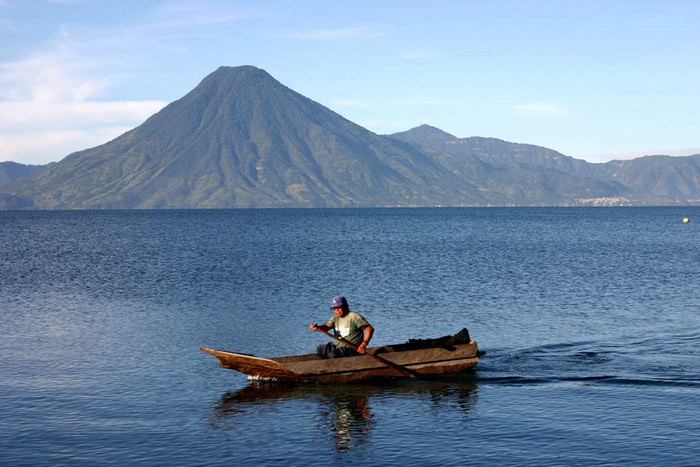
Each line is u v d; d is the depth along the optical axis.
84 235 104.38
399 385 16.55
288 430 13.02
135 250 67.31
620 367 18.02
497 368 18.06
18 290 34.81
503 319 25.55
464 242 81.06
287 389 16.12
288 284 36.91
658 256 57.25
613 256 57.38
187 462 11.34
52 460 11.43
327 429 13.06
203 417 13.84
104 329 23.61
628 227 131.75
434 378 17.20
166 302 30.23
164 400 15.07
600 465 11.02
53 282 38.47
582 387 16.11
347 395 15.62
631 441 12.16
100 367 18.06
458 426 13.19
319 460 11.41
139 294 33.03
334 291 33.91
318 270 45.00
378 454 11.67
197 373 17.50
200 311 27.61
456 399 15.22
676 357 19.19
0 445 12.13
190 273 43.28
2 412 14.09
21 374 17.30
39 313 27.27
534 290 34.16
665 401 14.79
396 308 28.25
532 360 18.91
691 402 14.69
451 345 17.80
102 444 12.20
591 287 35.34
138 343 21.20
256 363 16.22
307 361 16.34
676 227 130.50
